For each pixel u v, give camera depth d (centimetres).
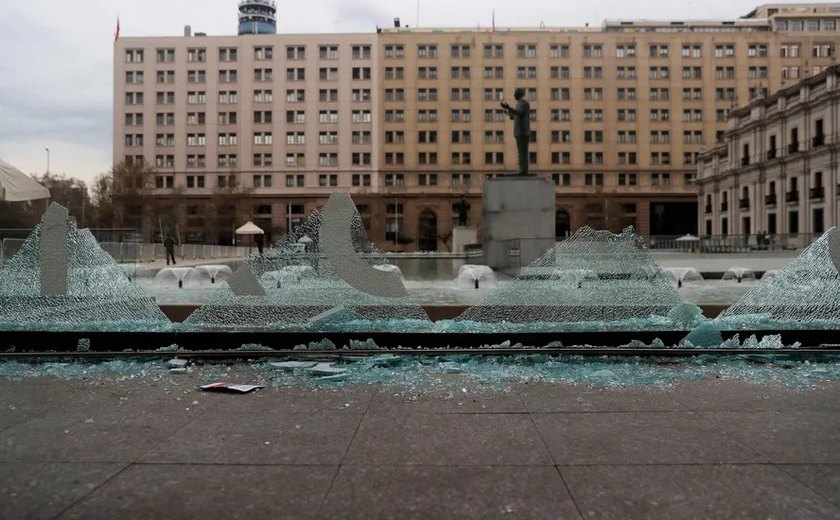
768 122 5522
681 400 379
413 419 339
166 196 7612
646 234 7919
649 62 8012
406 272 1984
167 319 661
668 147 7988
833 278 634
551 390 407
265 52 8300
